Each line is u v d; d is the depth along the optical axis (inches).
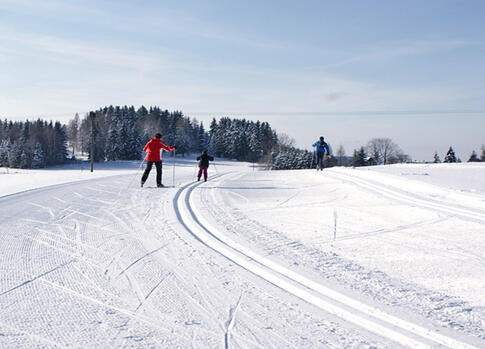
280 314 131.9
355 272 175.3
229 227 262.4
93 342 109.6
